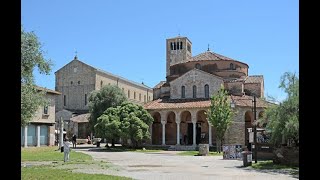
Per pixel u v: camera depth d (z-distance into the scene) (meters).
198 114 69.12
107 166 29.55
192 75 71.75
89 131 92.00
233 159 41.09
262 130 36.81
